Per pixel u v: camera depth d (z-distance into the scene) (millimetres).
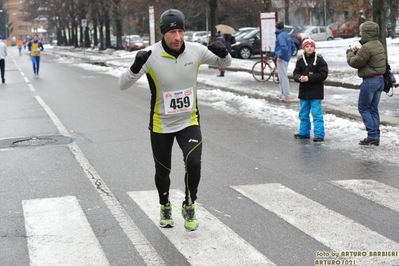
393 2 32250
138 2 47938
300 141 10867
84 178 8383
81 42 89250
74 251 5527
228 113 14625
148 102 17125
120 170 8828
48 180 8320
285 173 8469
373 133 10180
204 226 6164
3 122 13898
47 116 14703
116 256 5391
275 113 14211
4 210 6914
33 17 108250
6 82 25672
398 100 14891
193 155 5711
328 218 6355
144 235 5934
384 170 8523
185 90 5707
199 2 50250
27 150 10492
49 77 28375
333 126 12094
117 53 54812
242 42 35656
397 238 5723
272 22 21109
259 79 22328
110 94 19609
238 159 9438
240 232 5961
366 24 9922
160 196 6082
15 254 5496
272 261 5184
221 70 24125
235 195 7344
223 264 5137
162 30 5547
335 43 43750
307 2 55281
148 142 10984
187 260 5254
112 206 6949
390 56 26391
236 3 51406
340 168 8703
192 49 5703
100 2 62031
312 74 10609
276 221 6281
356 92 17094
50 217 6582
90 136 11766
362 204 6875
